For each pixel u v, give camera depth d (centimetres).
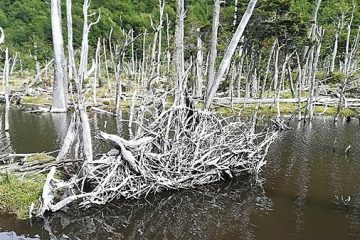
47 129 2470
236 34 1681
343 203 1285
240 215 1173
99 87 5419
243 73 5862
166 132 1336
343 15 4794
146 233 1051
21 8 9138
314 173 1617
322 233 1059
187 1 6494
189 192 1371
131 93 4841
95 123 2833
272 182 1496
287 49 4228
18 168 1375
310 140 2327
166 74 4866
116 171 1248
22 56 7169
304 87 5047
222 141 1447
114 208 1217
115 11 6962
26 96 4338
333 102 4062
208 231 1070
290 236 1041
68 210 1168
